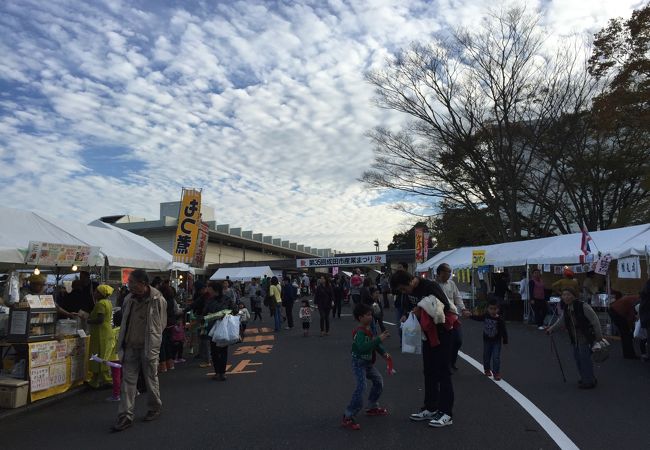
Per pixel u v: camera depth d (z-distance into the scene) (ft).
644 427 17.24
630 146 84.48
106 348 26.48
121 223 188.44
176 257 46.32
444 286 26.96
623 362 30.27
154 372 20.03
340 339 44.19
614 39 68.49
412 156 92.38
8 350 23.68
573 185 89.81
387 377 26.66
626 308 31.42
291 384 25.71
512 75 85.35
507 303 59.06
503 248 65.46
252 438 17.04
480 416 18.83
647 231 42.73
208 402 22.50
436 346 18.11
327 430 17.65
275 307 53.88
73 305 28.71
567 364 29.50
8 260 26.48
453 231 119.85
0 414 20.48
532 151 87.61
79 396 24.90
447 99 88.07
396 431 17.29
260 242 236.02
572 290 23.80
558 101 85.10
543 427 17.35
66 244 29.25
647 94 63.93
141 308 19.94
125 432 18.40
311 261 155.33
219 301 28.25
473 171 91.04
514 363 30.12
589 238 45.68
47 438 18.02
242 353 37.63
